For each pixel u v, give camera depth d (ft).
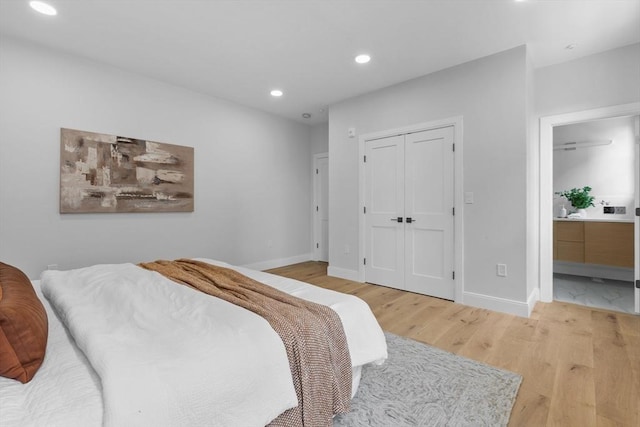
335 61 9.96
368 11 7.38
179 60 9.92
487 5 7.14
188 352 2.96
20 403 2.30
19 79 8.64
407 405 4.87
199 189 12.80
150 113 11.29
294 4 7.12
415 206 11.32
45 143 9.07
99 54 9.53
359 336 4.65
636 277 9.05
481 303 9.69
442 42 8.78
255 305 4.24
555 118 9.93
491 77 9.48
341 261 13.78
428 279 11.00
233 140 14.01
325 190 17.48
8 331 2.60
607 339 7.32
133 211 10.84
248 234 14.74
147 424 2.33
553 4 7.07
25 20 7.72
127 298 4.25
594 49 9.08
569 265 14.16
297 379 3.56
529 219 9.34
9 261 8.57
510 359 6.38
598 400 5.02
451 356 6.47
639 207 9.00
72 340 3.41
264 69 10.55
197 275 6.07
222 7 7.22
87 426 2.18
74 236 9.66
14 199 8.63
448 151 10.46
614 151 13.16
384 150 12.21
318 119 16.76
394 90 11.83
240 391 2.95
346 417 4.59
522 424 4.49
